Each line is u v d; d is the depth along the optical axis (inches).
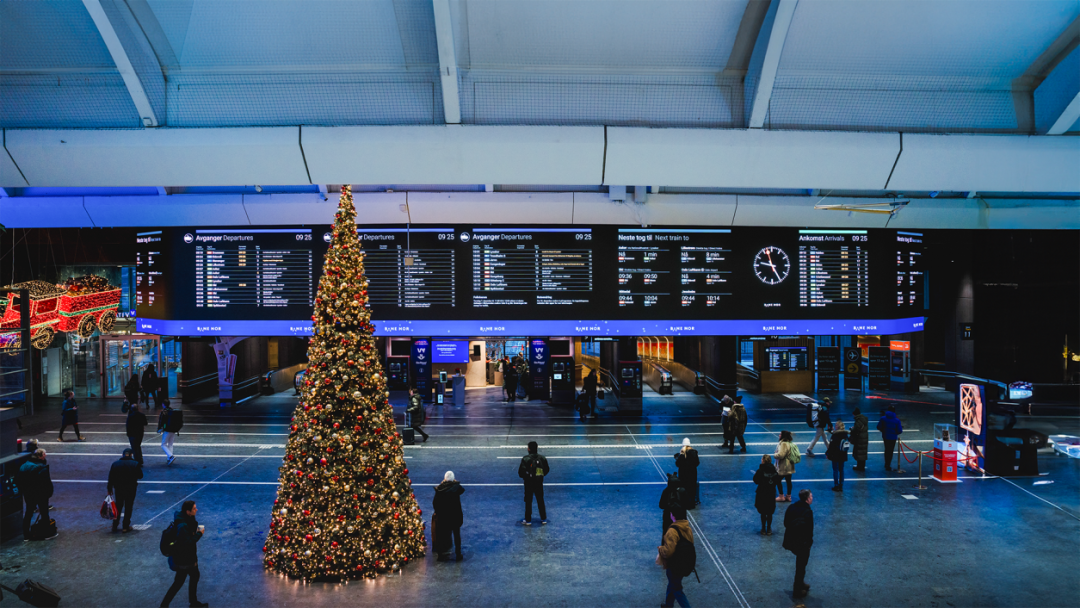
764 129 439.2
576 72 426.9
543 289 684.7
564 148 438.9
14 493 390.3
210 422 739.4
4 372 417.7
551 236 685.3
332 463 338.3
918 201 677.9
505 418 763.4
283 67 424.8
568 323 686.5
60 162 454.3
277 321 692.7
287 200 667.4
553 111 434.0
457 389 840.9
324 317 351.6
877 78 435.8
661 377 939.3
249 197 667.4
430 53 414.9
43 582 328.2
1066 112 428.5
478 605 308.3
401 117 434.9
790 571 344.5
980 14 395.2
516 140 434.3
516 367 954.7
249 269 692.7
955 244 952.3
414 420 633.0
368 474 342.6
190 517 304.2
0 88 430.9
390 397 847.1
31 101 435.5
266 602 310.0
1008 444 518.6
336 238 354.3
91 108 439.5
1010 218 687.1
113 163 455.2
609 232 686.5
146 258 716.7
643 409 820.0
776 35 380.2
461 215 673.0
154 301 709.9
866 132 444.5
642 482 506.3
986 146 448.5
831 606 307.1
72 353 914.1
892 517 424.5
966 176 464.4
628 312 687.1
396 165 451.5
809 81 435.5
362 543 337.7
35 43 411.5
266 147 441.1
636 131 435.8
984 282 930.7
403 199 660.1
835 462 480.1
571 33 403.2
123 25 396.2
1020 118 450.3
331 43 411.5
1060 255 899.4
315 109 435.8
